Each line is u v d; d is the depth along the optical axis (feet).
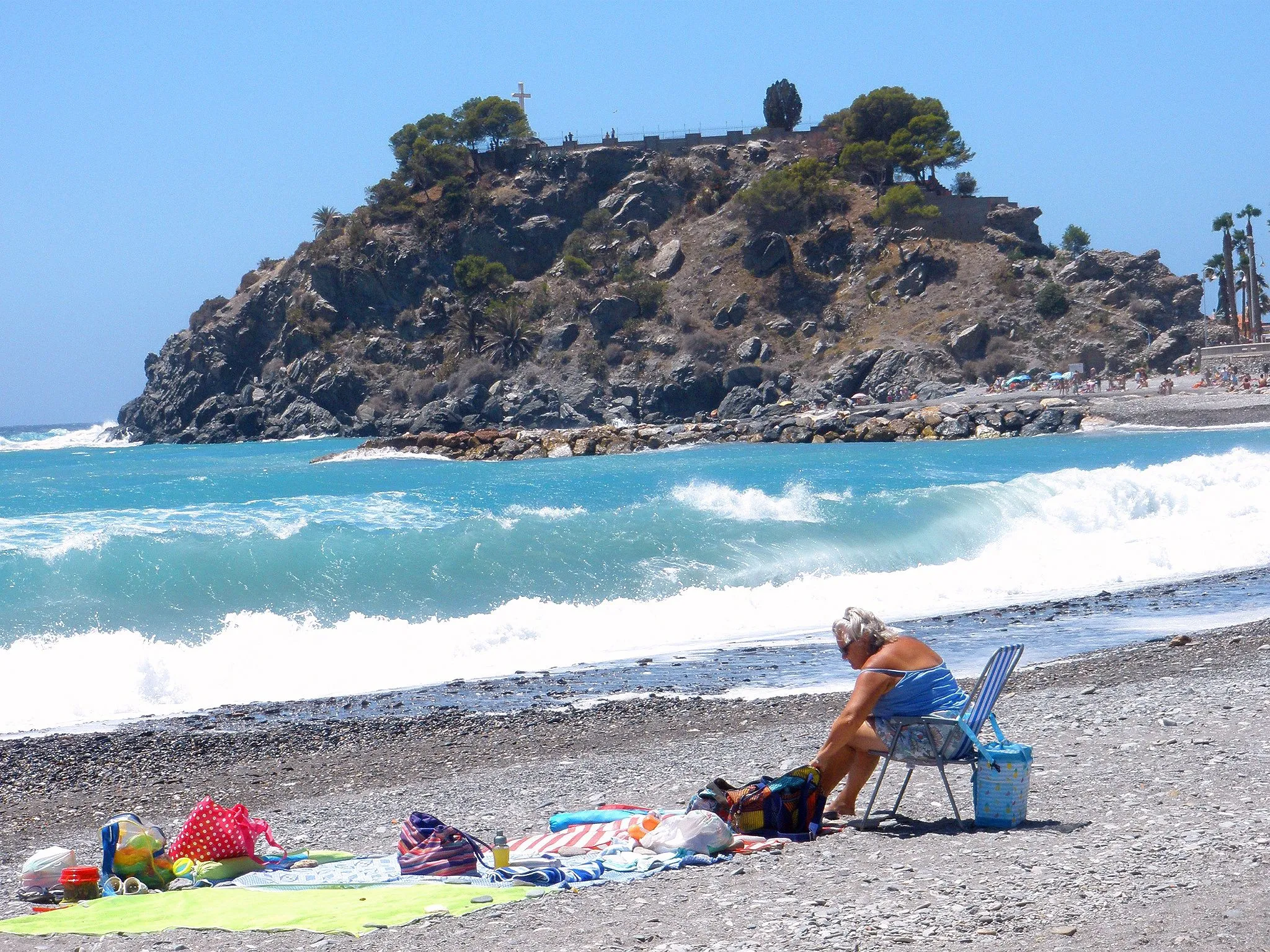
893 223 472.03
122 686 54.34
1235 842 21.07
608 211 538.06
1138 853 20.88
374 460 293.23
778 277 474.49
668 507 100.63
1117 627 60.23
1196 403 274.16
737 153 552.41
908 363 408.26
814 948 16.96
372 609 71.56
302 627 66.28
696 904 19.77
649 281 488.85
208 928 19.85
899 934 17.33
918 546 89.40
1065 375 358.43
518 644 64.13
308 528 86.69
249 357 524.11
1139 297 424.46
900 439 290.97
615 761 38.34
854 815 26.66
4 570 68.95
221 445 461.78
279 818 33.27
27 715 51.31
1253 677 42.68
